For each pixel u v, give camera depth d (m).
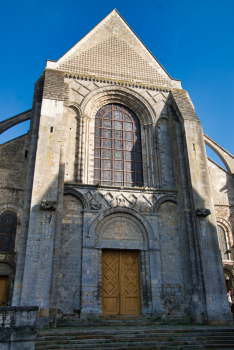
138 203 22.56
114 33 28.95
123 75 27.58
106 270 20.95
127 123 26.44
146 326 17.81
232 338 15.11
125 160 25.16
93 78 26.30
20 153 24.75
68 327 17.25
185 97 27.12
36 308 11.98
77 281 19.59
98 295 19.59
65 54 26.77
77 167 23.20
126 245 21.39
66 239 20.50
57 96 22.47
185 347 13.70
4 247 22.36
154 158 25.03
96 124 25.59
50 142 20.70
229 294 24.62
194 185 22.44
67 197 21.61
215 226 21.48
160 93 27.47
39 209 18.86
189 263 20.92
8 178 23.89
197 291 19.97
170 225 22.69
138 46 29.12
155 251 21.47
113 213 21.97
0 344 11.05
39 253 17.91
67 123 23.94
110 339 13.98
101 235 21.22
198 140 24.09
